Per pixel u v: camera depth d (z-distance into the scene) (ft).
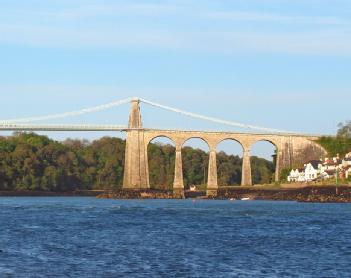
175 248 242.78
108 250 235.40
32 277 183.73
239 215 419.95
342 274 192.85
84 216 408.87
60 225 336.70
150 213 442.09
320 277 188.24
